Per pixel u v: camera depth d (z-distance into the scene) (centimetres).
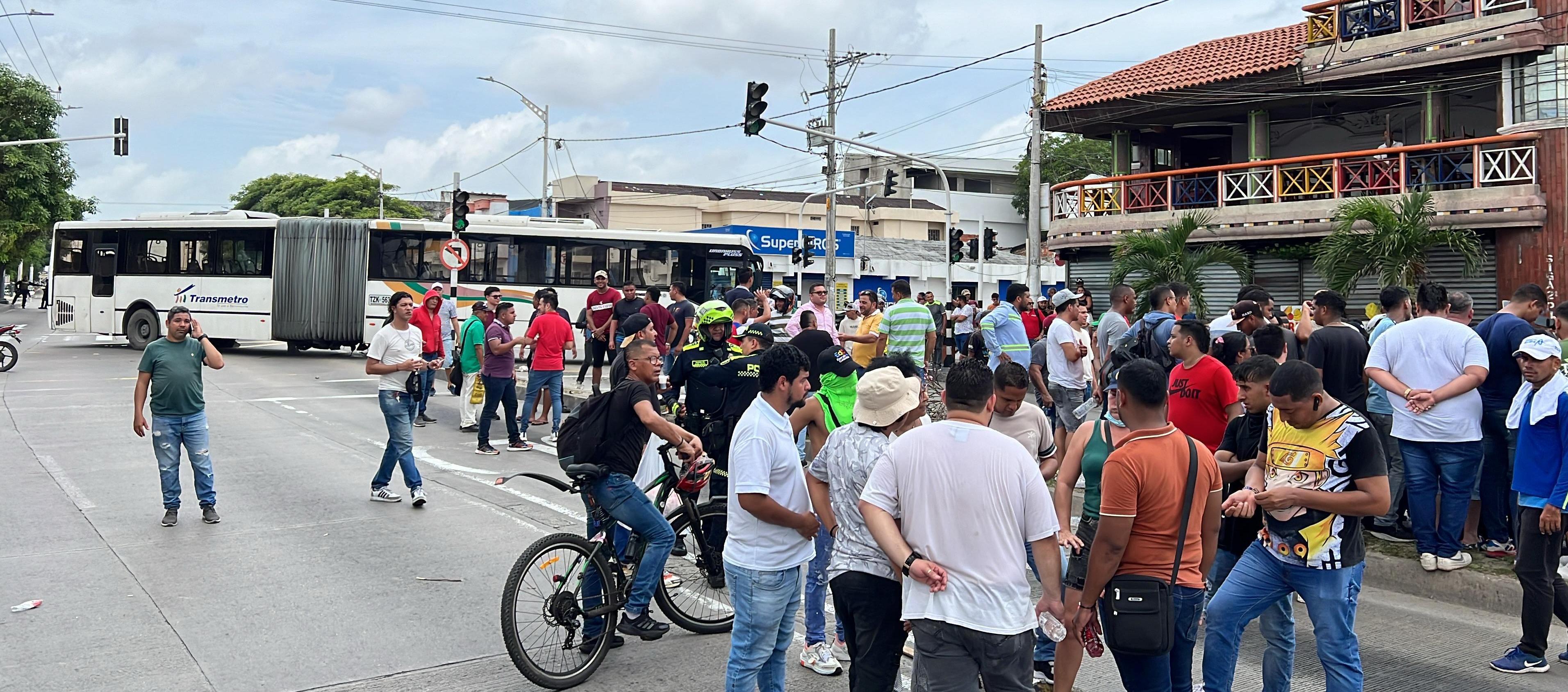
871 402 445
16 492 1020
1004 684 391
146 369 884
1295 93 1991
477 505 986
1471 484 725
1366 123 2130
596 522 598
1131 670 459
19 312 5894
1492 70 1784
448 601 695
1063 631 400
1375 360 745
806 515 484
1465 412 717
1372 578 764
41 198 4494
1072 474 520
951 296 2914
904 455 403
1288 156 2272
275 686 550
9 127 4366
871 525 401
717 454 745
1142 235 1931
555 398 1366
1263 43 2228
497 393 1296
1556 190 1653
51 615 657
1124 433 507
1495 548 761
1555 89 1664
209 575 746
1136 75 2295
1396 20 1870
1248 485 513
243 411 1645
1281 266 1980
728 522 498
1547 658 612
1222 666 499
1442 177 1791
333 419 1570
